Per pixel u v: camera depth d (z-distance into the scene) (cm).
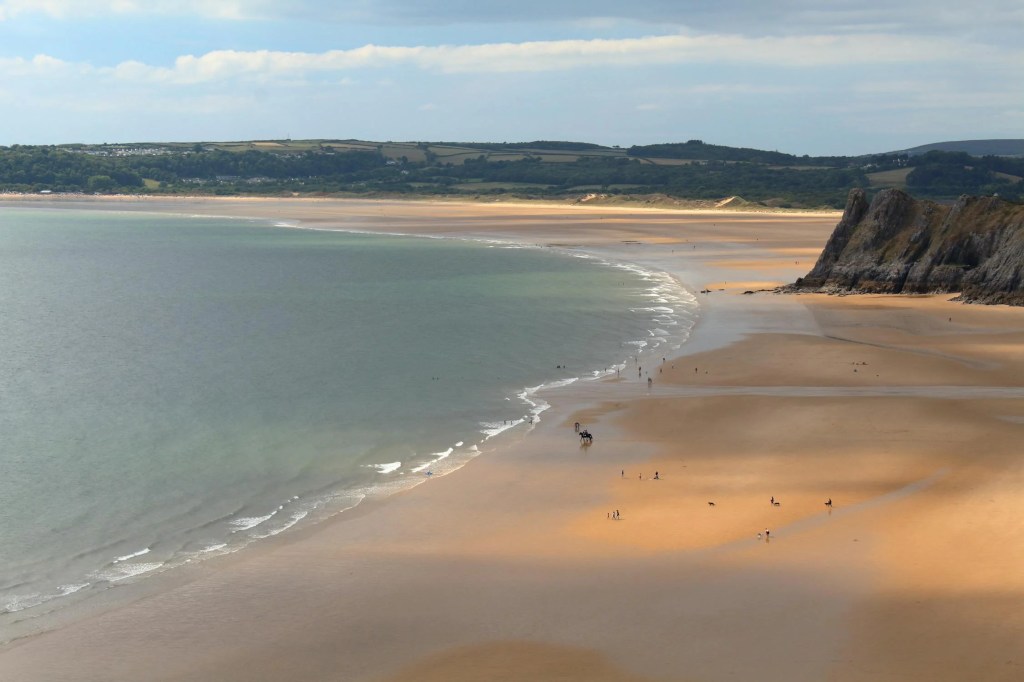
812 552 4056
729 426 6075
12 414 6638
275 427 6284
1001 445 5500
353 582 3894
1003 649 3203
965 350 8444
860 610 3519
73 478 5269
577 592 3747
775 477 5091
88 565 4128
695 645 3312
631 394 7038
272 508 4803
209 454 5703
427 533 4416
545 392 7181
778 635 3359
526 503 4791
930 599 3575
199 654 3344
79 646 3416
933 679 3047
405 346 9225
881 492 4800
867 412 6284
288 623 3559
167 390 7375
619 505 4734
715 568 3928
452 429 6206
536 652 3294
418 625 3516
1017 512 4422
